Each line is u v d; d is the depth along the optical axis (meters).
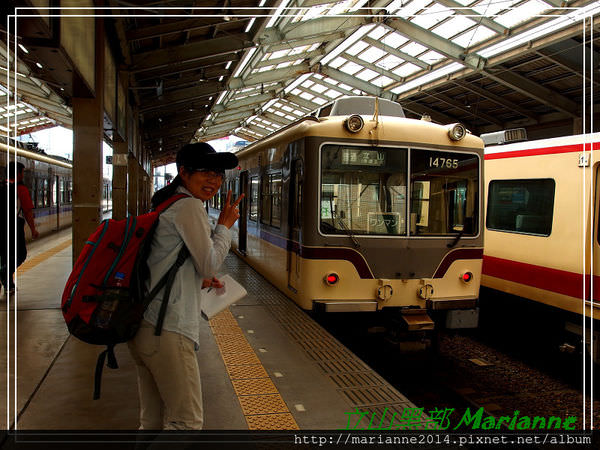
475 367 6.05
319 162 5.28
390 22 14.37
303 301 5.34
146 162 24.83
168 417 2.20
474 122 20.61
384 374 5.70
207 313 2.57
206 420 3.17
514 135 7.52
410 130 5.51
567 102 15.40
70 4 5.01
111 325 2.03
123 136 10.02
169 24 8.68
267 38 13.84
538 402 5.01
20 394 3.44
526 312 7.10
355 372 4.09
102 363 2.21
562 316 6.35
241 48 10.84
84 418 3.09
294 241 5.84
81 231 6.51
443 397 5.10
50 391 3.50
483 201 5.78
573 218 5.90
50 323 5.21
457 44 14.70
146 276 2.16
